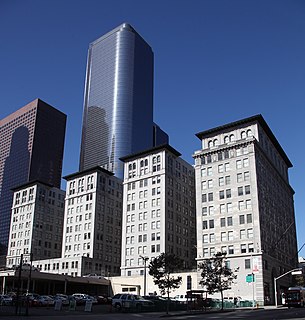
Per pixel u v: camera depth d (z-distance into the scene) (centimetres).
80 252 12775
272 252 9481
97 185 13400
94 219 12838
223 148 10000
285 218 11638
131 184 12488
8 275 8925
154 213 11556
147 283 10288
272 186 10738
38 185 14912
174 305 5956
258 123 10169
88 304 5359
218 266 7006
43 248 14300
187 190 12888
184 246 11925
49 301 6550
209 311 5594
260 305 7869
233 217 9288
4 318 3609
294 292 7050
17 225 14888
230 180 9675
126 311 5281
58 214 15338
